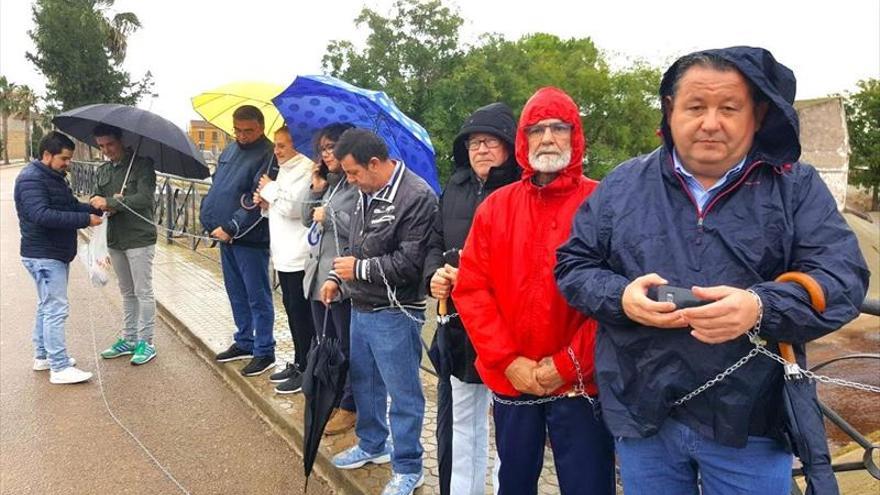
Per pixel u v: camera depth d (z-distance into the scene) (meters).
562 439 2.00
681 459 1.62
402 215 2.61
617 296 1.55
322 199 3.45
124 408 3.97
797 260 1.46
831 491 1.39
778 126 1.48
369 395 2.94
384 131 3.38
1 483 3.08
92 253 4.39
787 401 1.45
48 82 24.83
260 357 4.30
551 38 39.06
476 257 2.09
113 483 3.10
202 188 9.30
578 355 1.89
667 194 1.59
